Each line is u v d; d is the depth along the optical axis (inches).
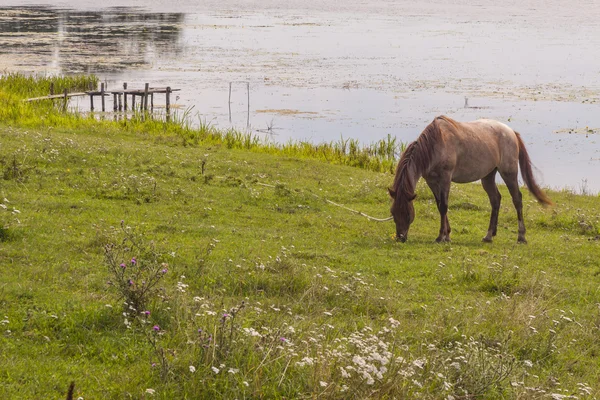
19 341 281.6
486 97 1569.9
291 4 4717.0
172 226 506.3
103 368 267.3
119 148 751.1
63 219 486.9
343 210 647.8
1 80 1363.2
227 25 3117.6
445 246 544.7
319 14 3885.3
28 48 2108.8
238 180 685.9
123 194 582.9
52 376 252.7
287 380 259.8
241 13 3858.3
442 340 340.2
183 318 311.4
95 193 577.6
